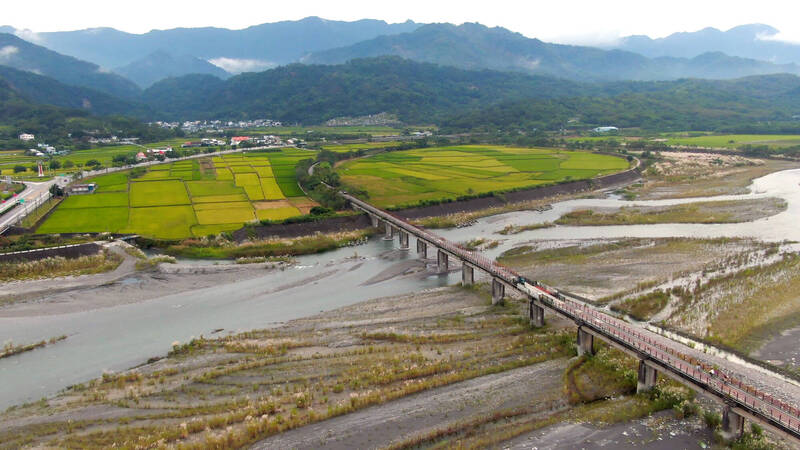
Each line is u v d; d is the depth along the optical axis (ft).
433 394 194.29
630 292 295.07
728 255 357.00
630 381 199.93
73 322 276.00
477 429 173.27
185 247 398.83
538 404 187.11
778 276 309.01
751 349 224.94
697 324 250.37
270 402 187.32
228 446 164.55
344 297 309.01
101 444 166.81
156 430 173.58
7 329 265.95
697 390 173.99
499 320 262.06
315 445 165.99
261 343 241.96
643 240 404.57
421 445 165.78
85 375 219.61
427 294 307.17
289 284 333.62
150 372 218.38
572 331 245.86
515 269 345.72
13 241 388.37
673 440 164.76
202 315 286.05
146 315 286.05
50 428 176.35
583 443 163.84
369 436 169.89
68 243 391.86
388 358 221.66
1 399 200.64
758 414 154.81
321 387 200.44
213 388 202.90
